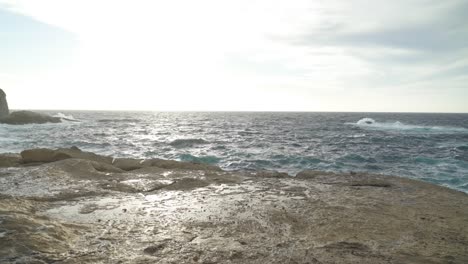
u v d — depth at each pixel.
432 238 5.55
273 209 7.18
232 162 19.44
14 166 12.84
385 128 54.31
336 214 6.86
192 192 8.94
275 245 5.08
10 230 4.68
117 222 6.07
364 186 10.11
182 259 4.44
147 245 4.91
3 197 6.84
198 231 5.68
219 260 4.45
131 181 9.99
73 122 64.62
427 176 16.05
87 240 5.00
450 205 7.93
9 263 3.94
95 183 9.62
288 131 46.75
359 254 4.76
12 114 55.53
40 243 4.50
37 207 6.97
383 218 6.65
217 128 53.78
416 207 7.63
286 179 11.16
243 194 8.73
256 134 40.97
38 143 27.34
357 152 23.86
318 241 5.29
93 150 24.14
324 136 38.12
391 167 18.45
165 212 6.87
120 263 4.23
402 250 4.96
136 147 25.98
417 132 45.59
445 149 26.06
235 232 5.67
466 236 5.70
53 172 10.73
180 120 88.00
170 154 22.25
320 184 10.29
